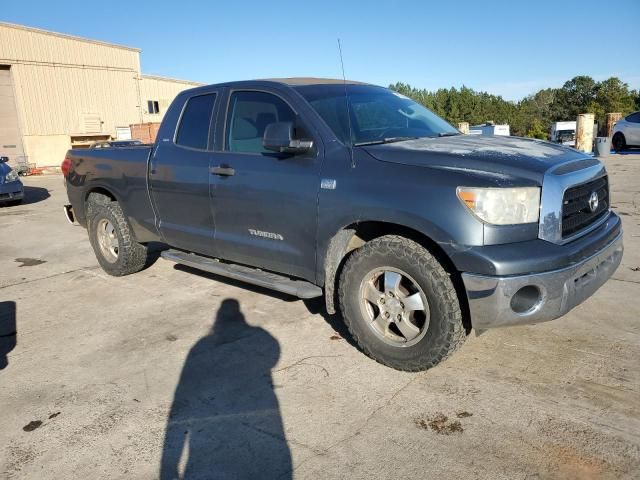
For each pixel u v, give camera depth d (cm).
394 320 337
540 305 297
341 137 370
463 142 367
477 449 263
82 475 259
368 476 248
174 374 356
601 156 1688
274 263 407
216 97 456
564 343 372
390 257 327
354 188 341
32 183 1830
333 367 355
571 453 256
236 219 423
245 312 462
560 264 296
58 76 2583
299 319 441
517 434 273
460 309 315
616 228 362
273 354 379
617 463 247
